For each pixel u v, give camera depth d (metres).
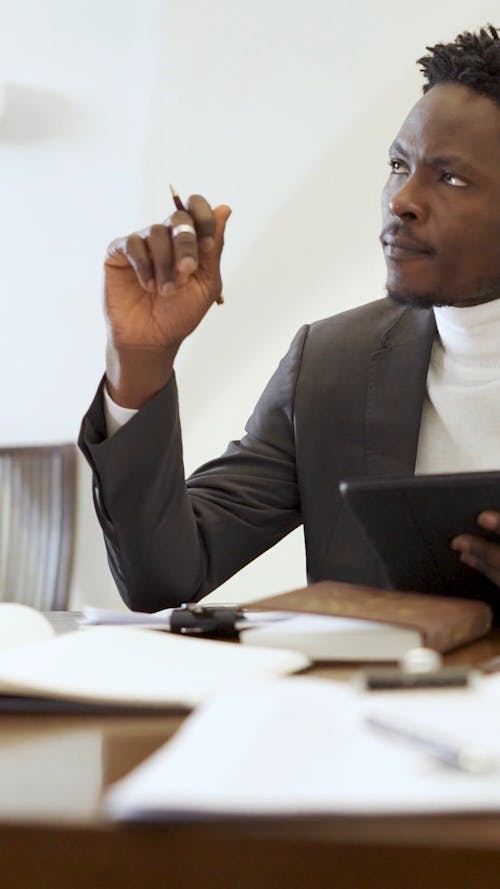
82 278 3.48
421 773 0.49
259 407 1.66
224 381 3.27
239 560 1.54
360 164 3.14
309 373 1.60
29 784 0.56
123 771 0.58
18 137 3.51
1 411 3.57
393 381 1.54
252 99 3.24
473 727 0.56
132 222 3.41
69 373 3.51
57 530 3.28
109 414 1.27
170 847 0.48
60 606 3.23
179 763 0.50
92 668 0.78
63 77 3.46
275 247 3.22
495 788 0.47
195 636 1.05
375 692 0.65
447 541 1.06
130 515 1.28
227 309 3.26
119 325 1.22
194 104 3.31
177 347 1.24
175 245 1.17
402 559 1.10
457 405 1.52
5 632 0.96
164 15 3.33
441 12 3.05
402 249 1.43
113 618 1.09
